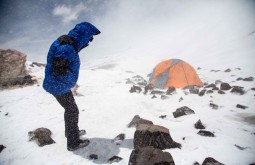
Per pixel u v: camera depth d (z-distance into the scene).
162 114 6.42
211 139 4.39
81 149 4.28
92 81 10.12
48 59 3.89
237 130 4.97
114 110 6.53
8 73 8.78
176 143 4.13
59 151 4.28
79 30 3.95
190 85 9.11
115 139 4.60
